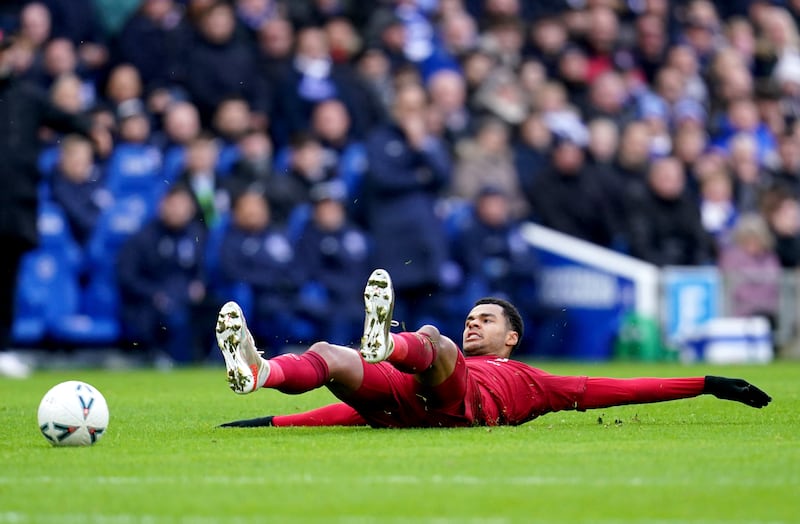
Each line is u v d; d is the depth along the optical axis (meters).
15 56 36.25
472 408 15.90
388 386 15.60
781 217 47.44
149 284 36.47
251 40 41.81
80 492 11.20
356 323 38.22
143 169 37.22
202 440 15.16
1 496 11.01
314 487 11.38
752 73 57.81
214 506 10.49
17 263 33.75
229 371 14.20
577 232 42.69
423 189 38.84
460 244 40.47
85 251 36.25
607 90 47.78
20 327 35.25
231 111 38.94
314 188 39.09
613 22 50.56
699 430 16.20
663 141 48.69
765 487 11.26
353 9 46.03
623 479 11.72
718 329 43.00
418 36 45.00
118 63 40.47
